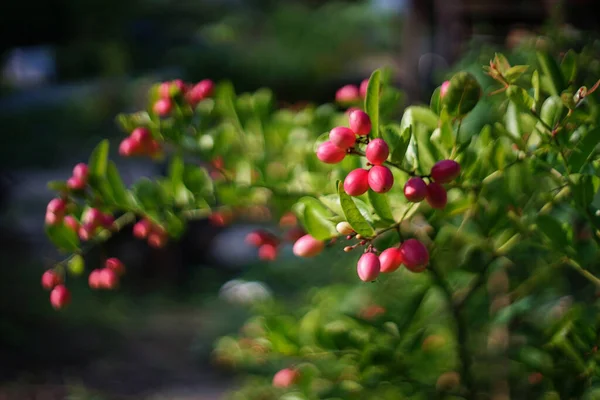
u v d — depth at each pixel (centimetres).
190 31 809
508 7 227
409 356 100
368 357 96
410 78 314
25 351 260
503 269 111
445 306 108
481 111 108
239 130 111
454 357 105
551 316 108
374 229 81
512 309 101
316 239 85
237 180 107
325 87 493
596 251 92
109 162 101
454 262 106
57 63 903
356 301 117
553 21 127
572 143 89
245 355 120
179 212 104
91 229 99
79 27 527
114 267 102
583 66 104
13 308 289
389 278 115
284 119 115
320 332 98
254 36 693
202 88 102
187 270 352
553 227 87
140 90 650
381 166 76
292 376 106
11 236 394
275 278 233
